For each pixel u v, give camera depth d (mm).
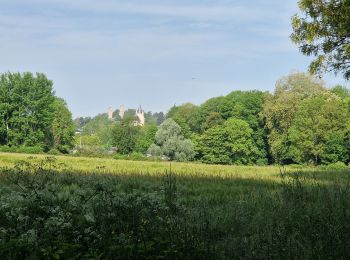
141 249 5004
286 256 5039
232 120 86125
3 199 7934
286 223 6461
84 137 118188
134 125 104562
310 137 66938
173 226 5938
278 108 73500
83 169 22172
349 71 12172
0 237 5504
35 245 5137
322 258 4934
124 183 13703
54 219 6102
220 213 7754
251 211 8266
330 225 5684
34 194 7488
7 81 84625
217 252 5332
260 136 88875
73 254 5031
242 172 26828
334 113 66062
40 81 85688
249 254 5266
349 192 9273
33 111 85562
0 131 82812
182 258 4980
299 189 10008
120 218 6305
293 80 75688
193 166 37375
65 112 93062
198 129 103562
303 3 11195
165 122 86812
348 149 67750
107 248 5145
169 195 8969
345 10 10438
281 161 78125
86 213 6746
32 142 84125
